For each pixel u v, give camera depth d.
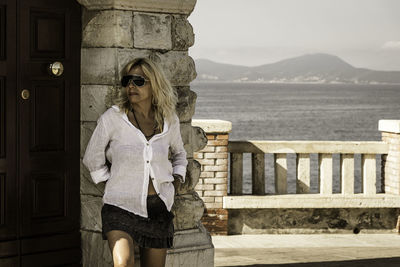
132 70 3.95
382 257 6.70
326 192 8.41
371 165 8.52
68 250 4.96
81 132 4.93
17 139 4.64
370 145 8.47
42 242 4.82
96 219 4.91
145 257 4.01
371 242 7.91
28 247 4.75
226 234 8.05
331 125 78.00
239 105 148.75
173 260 4.99
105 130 3.90
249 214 8.19
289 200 8.09
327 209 8.32
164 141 4.00
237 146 8.21
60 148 4.87
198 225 5.28
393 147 8.45
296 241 7.86
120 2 4.70
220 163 7.99
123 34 4.73
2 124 4.57
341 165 8.59
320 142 8.34
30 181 4.73
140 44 4.85
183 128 5.12
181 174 4.16
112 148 3.90
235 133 66.94
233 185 8.29
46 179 4.81
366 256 6.77
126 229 3.74
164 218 3.90
